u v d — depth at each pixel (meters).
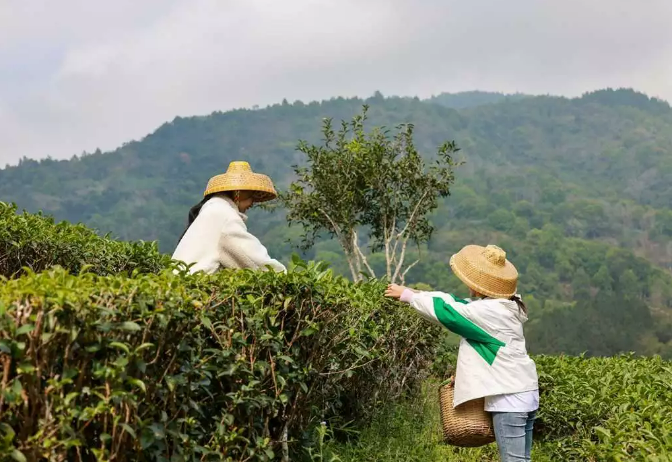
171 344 3.84
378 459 6.43
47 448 3.21
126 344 3.53
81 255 6.82
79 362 3.41
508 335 5.20
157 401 3.84
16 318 3.16
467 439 5.37
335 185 13.98
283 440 4.82
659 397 7.11
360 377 6.94
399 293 5.46
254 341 4.46
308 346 4.93
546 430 7.74
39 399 3.24
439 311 5.25
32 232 6.45
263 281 4.55
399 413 7.70
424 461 6.81
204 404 4.20
